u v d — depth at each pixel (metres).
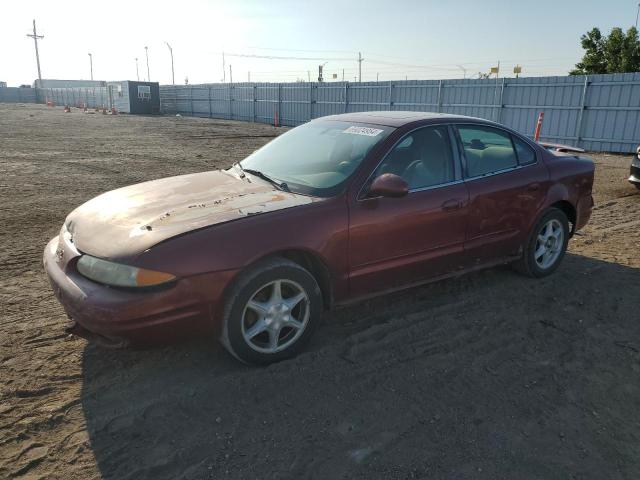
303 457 2.63
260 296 3.37
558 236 5.19
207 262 3.08
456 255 4.34
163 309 3.00
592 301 4.60
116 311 2.93
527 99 20.38
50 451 2.65
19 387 3.18
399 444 2.73
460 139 4.43
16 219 7.29
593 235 6.89
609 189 10.72
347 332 3.95
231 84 39.97
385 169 3.89
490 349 3.74
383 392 3.19
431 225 4.08
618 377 3.41
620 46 30.34
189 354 3.59
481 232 4.47
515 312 4.35
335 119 4.69
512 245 4.79
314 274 3.71
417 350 3.70
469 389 3.24
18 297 4.55
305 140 4.48
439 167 4.24
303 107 32.62
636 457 2.68
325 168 3.95
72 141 20.05
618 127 17.94
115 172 12.05
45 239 6.36
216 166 13.38
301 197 3.66
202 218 3.29
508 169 4.71
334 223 3.55
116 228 3.31
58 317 4.16
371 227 3.73
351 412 2.99
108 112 49.84
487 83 21.61
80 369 3.40
